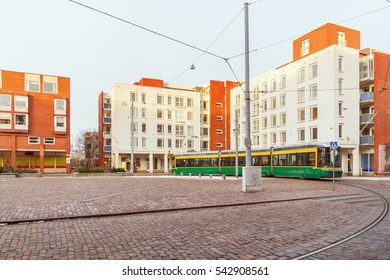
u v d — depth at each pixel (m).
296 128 40.16
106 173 35.88
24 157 45.03
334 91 34.56
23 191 15.67
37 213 9.25
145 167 55.28
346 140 35.00
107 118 60.06
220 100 61.62
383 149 35.31
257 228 7.46
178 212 9.81
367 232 7.09
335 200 12.59
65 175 37.12
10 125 42.03
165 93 56.09
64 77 46.34
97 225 7.82
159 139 55.16
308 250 5.70
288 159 26.88
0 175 32.12
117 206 10.62
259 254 5.48
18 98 42.69
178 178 28.62
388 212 9.78
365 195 14.34
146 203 11.30
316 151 24.28
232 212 9.77
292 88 41.03
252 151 30.72
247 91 15.30
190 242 6.21
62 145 45.72
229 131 61.72
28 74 43.97
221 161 33.25
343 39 38.66
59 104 45.62
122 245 5.97
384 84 36.06
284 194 14.23
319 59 36.72
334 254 5.45
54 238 6.49
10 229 7.36
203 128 61.50
